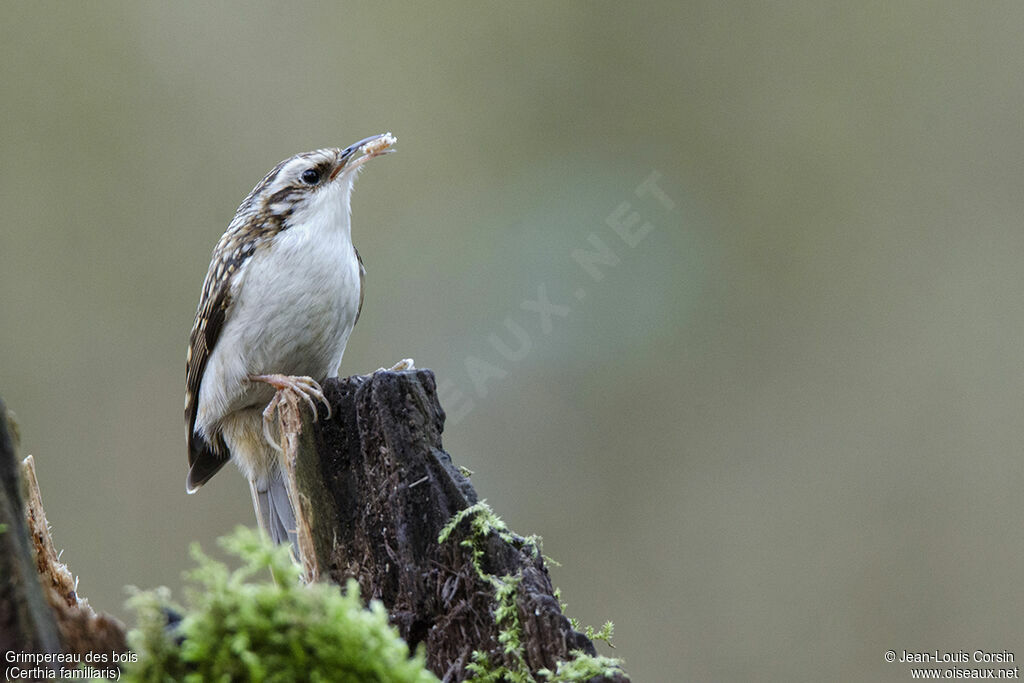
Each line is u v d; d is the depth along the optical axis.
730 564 12.48
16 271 13.35
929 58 14.39
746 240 13.90
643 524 12.48
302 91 14.55
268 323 6.38
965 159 14.15
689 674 12.19
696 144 14.41
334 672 2.93
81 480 12.66
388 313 12.98
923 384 13.17
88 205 13.67
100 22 14.12
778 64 14.52
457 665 4.20
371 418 4.47
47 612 3.21
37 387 12.99
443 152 14.52
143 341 13.39
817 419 13.10
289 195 6.49
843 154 14.23
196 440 7.03
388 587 4.43
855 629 12.26
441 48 14.85
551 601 3.98
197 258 13.77
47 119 13.81
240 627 2.88
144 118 14.09
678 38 14.63
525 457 12.28
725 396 12.95
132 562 12.21
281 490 6.65
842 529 12.57
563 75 14.76
